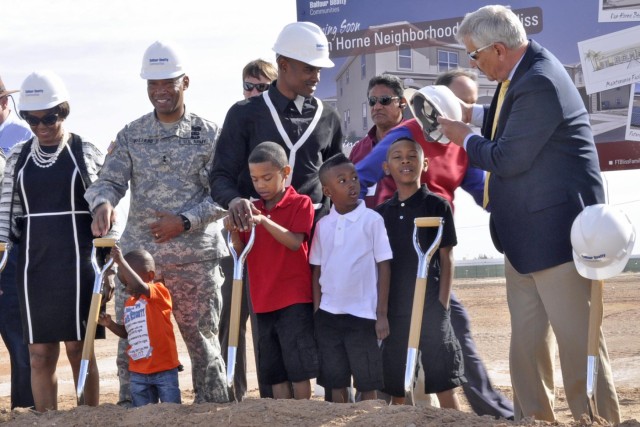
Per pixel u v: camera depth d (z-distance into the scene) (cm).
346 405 608
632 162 1075
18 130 1007
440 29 1137
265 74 950
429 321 707
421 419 570
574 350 636
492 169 634
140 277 743
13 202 793
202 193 785
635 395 1091
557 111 617
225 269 956
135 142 776
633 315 2152
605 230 577
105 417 636
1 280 919
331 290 695
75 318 772
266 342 710
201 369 782
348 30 1154
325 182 701
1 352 1783
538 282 644
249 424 591
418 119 721
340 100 1160
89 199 762
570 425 566
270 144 703
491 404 845
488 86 1147
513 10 1101
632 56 1071
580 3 1081
